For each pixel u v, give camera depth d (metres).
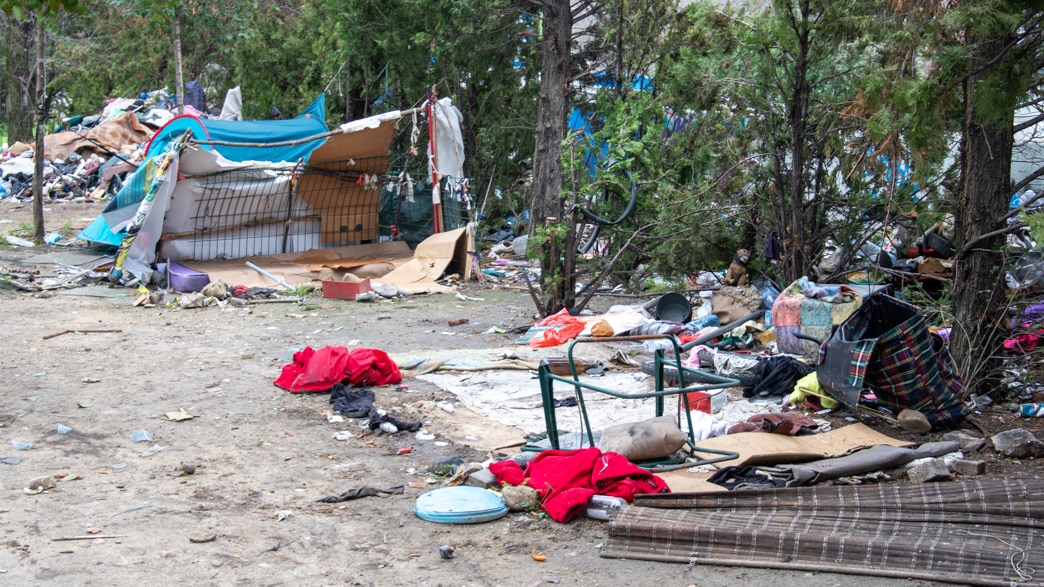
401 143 19.20
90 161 26.16
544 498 5.68
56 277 14.75
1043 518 5.16
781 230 11.05
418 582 4.65
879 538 4.86
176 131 17.70
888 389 7.46
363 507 5.70
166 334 11.04
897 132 8.45
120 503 5.60
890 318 7.59
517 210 19.86
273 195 16.19
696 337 10.24
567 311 11.59
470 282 15.64
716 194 11.77
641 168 12.59
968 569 4.59
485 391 8.56
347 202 17.22
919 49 6.94
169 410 7.77
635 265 13.38
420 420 7.59
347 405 7.86
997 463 6.49
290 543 5.09
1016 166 10.69
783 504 5.42
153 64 30.98
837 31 9.74
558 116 12.09
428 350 10.34
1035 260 8.75
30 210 22.81
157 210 14.55
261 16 25.53
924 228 11.66
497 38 18.91
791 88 10.91
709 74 11.35
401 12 18.98
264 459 6.59
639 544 5.06
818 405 7.83
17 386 8.38
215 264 15.39
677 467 6.23
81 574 4.55
